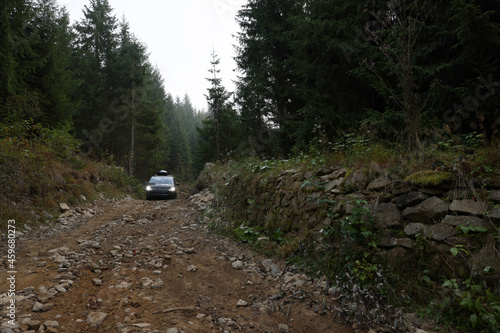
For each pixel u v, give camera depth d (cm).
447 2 579
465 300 256
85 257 495
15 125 1042
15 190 717
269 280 405
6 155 765
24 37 1339
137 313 309
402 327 272
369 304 307
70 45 2547
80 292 360
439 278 297
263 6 1622
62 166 1105
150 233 680
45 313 299
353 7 845
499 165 319
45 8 1602
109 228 714
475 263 276
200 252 541
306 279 383
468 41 545
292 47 1005
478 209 296
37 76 1519
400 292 307
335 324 292
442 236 306
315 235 433
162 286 390
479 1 550
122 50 2881
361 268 346
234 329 282
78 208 906
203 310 324
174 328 273
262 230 577
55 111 1580
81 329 274
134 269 445
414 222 338
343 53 798
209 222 738
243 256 504
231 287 390
